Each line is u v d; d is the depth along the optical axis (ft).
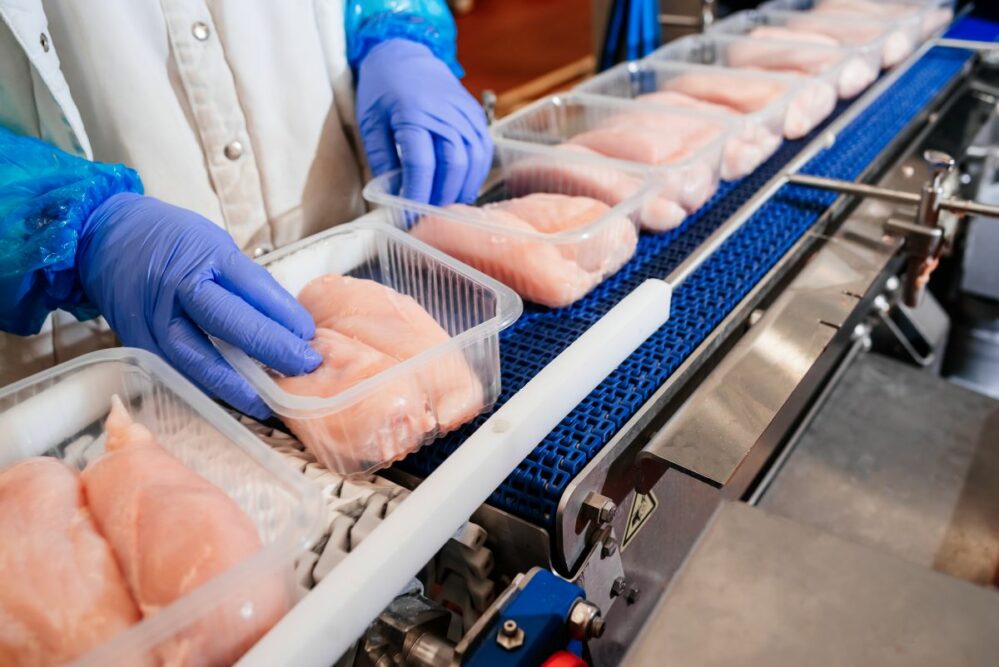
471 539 2.42
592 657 2.69
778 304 3.32
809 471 4.45
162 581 1.90
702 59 5.92
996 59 6.57
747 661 1.92
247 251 4.19
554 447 2.58
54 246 2.75
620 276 3.63
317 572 2.17
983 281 6.47
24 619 1.85
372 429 2.42
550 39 15.29
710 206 4.25
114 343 3.83
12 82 3.12
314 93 4.11
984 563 3.89
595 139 4.27
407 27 4.43
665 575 3.24
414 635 2.14
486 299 2.96
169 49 3.58
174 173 3.75
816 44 5.44
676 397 2.99
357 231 3.42
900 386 5.03
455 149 3.92
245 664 1.74
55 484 2.22
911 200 3.88
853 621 1.98
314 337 2.82
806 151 4.66
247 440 2.21
